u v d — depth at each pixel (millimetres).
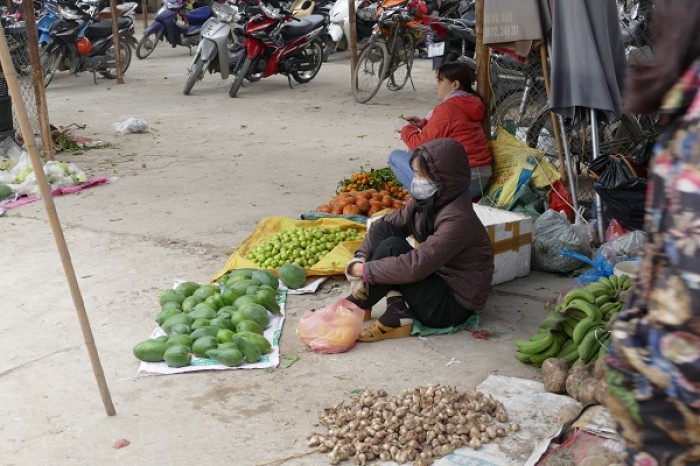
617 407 1475
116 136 9391
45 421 3477
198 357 3955
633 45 6137
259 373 3826
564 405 3430
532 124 6566
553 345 3801
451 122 5652
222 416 3471
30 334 4332
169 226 6082
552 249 5020
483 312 4500
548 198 5699
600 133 6043
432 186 4043
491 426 3240
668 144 1403
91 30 13031
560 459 2830
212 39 11789
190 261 5348
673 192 1367
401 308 4152
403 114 10461
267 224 5523
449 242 3992
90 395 3682
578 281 4410
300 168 7812
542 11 5449
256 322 4188
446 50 10422
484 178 5734
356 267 4125
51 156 7746
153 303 4672
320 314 4059
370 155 8297
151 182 7371
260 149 8648
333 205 5879
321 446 3193
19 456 3223
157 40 16047
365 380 3746
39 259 5449
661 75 1417
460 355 3984
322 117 10359
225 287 4598
